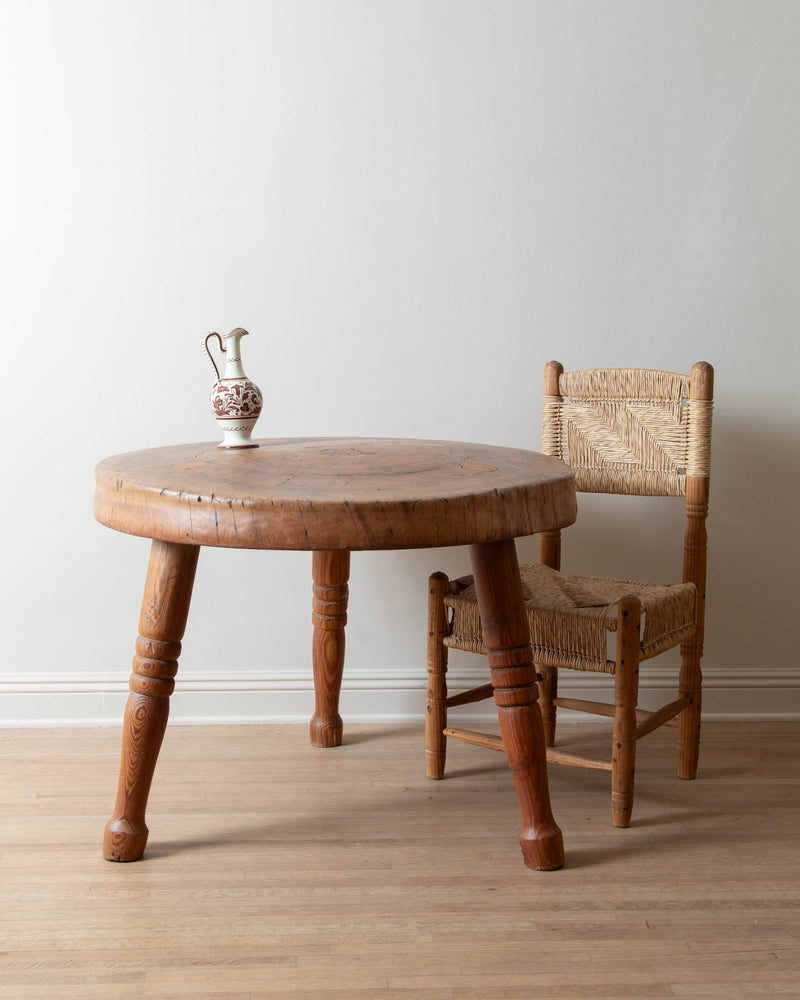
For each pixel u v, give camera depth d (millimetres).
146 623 1863
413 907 1729
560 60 2486
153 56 2439
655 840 1979
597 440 2387
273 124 2473
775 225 2541
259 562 2594
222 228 2494
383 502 1620
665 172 2521
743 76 2502
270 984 1519
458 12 2463
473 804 2141
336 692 2453
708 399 2254
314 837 1985
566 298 2553
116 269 2486
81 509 2545
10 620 2568
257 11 2441
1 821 2049
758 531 2631
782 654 2666
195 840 1972
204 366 2527
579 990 1507
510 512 1709
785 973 1550
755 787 2238
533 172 2514
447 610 2389
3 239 2461
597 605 2070
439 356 2561
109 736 2527
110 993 1496
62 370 2506
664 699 2662
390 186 2502
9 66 2420
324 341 2543
